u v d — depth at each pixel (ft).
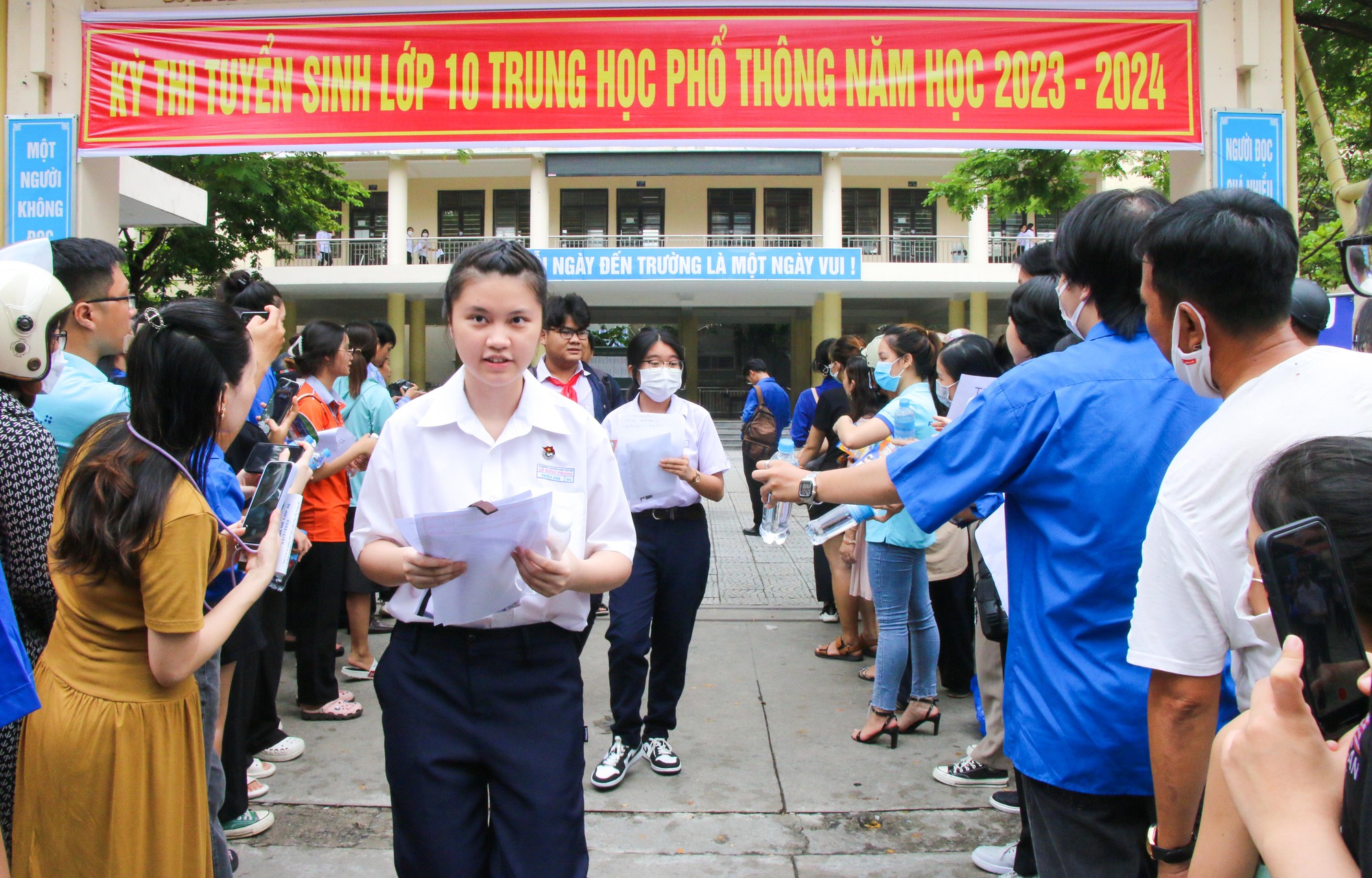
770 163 56.54
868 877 8.64
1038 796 5.55
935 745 11.86
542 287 5.84
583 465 6.13
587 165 57.11
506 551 5.09
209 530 5.62
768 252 61.31
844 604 15.48
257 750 10.72
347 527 14.74
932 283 64.34
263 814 9.58
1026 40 15.49
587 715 13.15
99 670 5.50
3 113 15.72
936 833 9.53
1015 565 5.81
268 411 9.66
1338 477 2.90
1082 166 34.30
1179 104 15.30
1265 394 4.34
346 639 17.10
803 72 15.76
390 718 5.82
